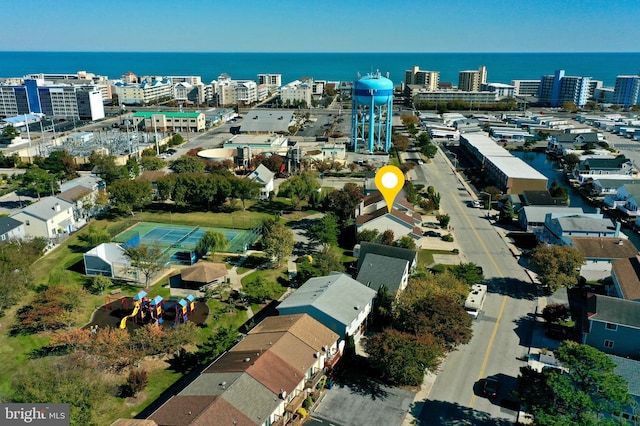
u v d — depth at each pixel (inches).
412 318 2532.0
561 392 1800.0
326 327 2551.7
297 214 4795.8
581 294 3262.8
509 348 2669.8
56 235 4106.8
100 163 5659.5
